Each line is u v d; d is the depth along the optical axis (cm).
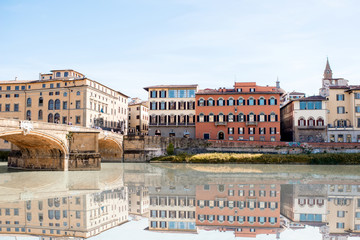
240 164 5984
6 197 2505
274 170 4900
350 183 3434
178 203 2339
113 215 1991
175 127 8450
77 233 1627
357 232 1670
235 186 3131
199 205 2275
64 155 4616
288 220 1902
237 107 8175
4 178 3744
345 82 9556
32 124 3947
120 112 9694
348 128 7731
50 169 4688
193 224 1817
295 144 6800
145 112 11175
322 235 1620
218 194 2683
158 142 6781
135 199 2470
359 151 6681
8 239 1520
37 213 1998
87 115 7650
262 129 8050
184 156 6359
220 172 4519
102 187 3045
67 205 2230
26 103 8256
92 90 7912
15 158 5122
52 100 7994
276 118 8012
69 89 7812
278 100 8056
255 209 2158
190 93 8475
